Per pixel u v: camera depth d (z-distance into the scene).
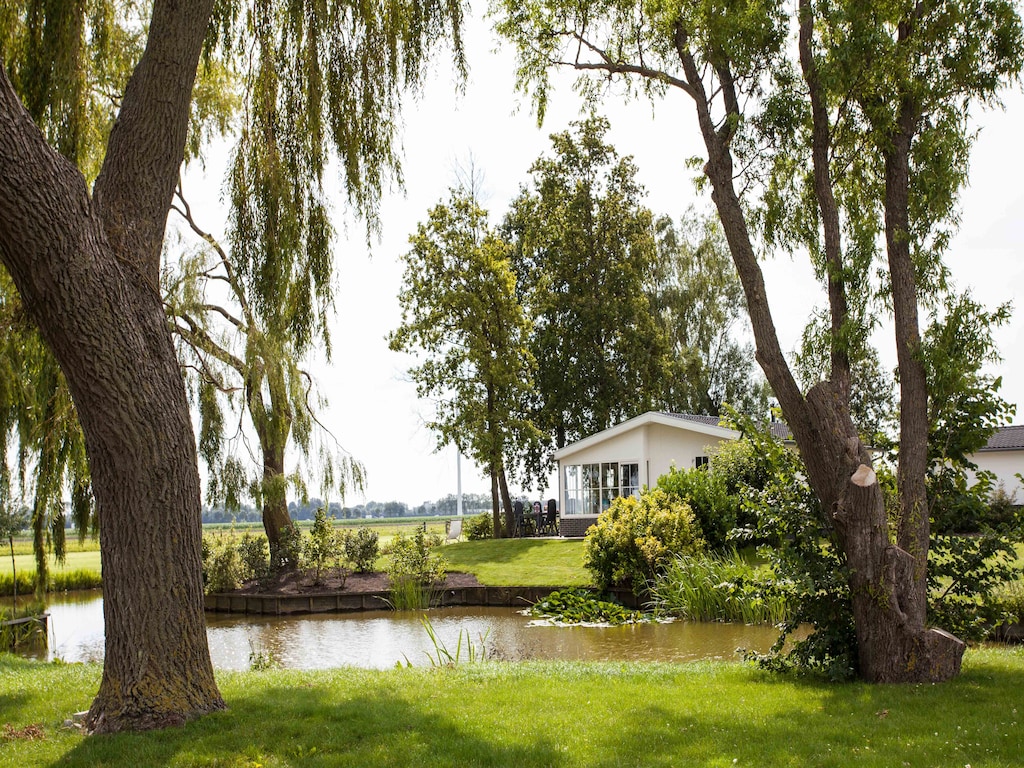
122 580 6.52
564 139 37.16
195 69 7.18
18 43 9.55
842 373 8.41
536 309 35.59
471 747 5.82
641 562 18.19
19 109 5.93
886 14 8.63
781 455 8.84
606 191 37.50
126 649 6.47
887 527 8.30
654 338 36.75
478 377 31.86
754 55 8.70
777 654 8.97
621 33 10.69
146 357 6.56
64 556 15.95
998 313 8.20
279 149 9.62
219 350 17.14
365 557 22.78
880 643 7.91
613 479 28.30
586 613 17.23
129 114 6.89
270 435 18.91
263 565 22.16
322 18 9.69
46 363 11.48
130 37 11.78
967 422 8.48
